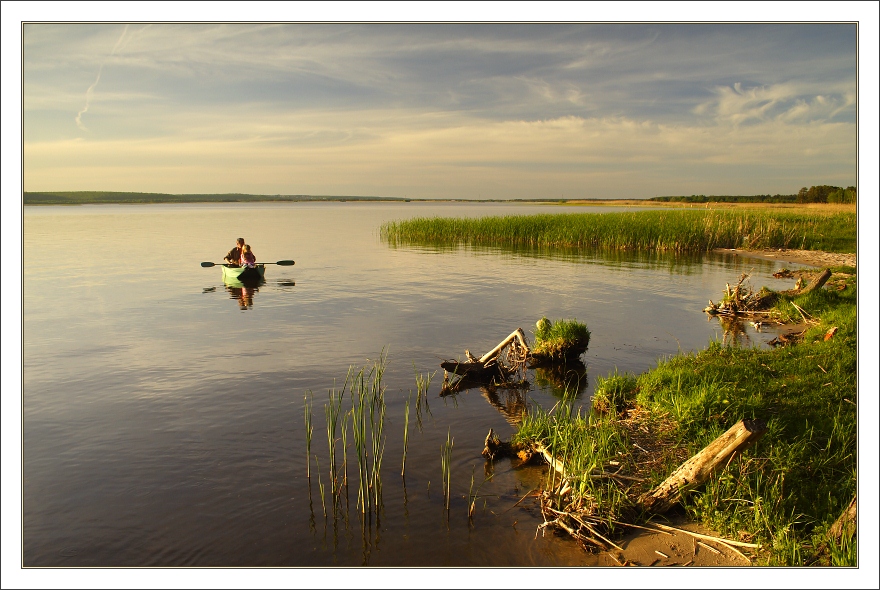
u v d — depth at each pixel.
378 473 6.70
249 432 8.71
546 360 12.53
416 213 111.69
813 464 6.73
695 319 16.47
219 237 44.62
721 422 8.01
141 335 14.59
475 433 8.77
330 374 11.47
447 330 15.18
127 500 6.88
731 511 6.07
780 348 11.63
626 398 9.74
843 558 5.16
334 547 5.97
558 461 7.38
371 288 21.78
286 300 19.42
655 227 36.59
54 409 9.64
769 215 41.25
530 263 29.52
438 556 5.81
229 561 5.77
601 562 5.61
